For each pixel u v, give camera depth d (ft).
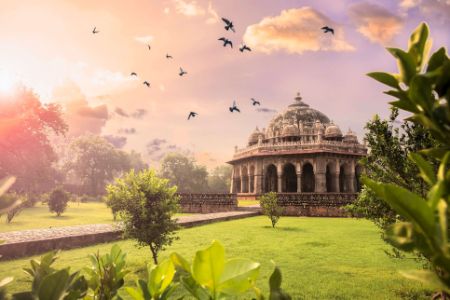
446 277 2.44
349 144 163.53
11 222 70.28
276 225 71.15
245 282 3.20
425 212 2.37
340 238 50.44
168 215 33.12
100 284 4.86
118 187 33.94
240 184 188.55
